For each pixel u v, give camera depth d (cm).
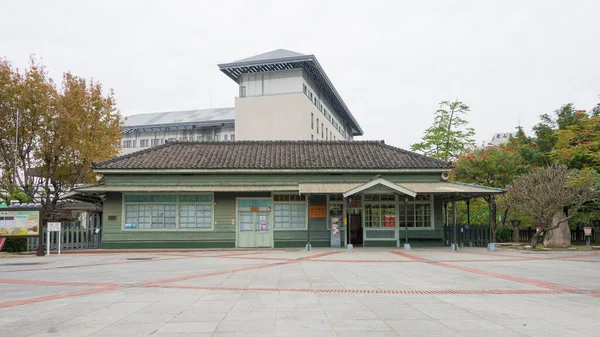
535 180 2364
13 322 708
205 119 8044
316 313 764
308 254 1995
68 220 3312
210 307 816
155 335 626
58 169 3045
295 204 2462
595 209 2694
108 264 1625
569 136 2784
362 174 2472
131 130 8175
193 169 2425
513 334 627
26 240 2306
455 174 3033
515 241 2902
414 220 2434
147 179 2450
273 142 2833
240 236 2445
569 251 2202
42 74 2995
